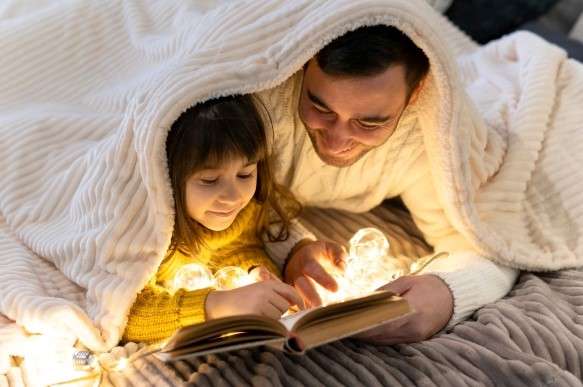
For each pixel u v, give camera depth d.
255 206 1.20
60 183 1.21
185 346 0.83
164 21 1.47
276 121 1.18
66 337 1.04
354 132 1.07
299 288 1.11
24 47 1.46
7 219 1.22
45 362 1.02
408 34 1.00
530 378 0.97
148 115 1.01
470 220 1.18
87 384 1.01
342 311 0.88
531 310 1.11
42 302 1.04
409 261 1.30
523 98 1.35
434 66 1.05
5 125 1.29
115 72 1.45
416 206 1.31
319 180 1.30
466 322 1.09
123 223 1.07
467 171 1.16
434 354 1.02
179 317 1.04
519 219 1.26
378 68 0.98
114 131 1.29
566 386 0.95
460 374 0.98
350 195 1.35
